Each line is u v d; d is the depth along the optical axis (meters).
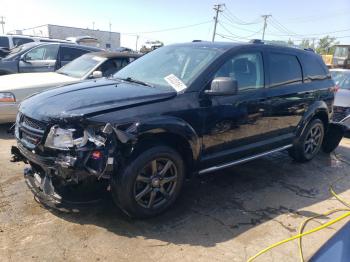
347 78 9.25
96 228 3.36
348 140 7.75
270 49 4.72
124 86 3.85
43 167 3.21
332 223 3.78
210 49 4.23
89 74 7.15
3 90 6.02
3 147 5.52
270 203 4.18
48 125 3.15
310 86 5.31
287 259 3.12
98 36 42.41
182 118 3.57
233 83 3.63
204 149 3.91
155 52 4.82
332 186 4.88
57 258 2.92
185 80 3.82
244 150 4.39
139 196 3.38
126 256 3.00
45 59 9.24
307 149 5.66
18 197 3.84
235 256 3.11
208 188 4.46
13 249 2.98
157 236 3.31
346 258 1.83
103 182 3.33
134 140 3.14
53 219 3.46
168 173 3.64
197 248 3.18
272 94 4.57
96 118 3.08
